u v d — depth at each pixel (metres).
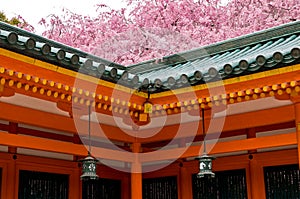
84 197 7.93
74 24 16.94
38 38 6.85
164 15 15.13
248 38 8.27
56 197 7.46
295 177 7.08
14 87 5.50
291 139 6.22
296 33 7.79
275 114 6.49
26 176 7.04
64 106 6.29
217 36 14.78
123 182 8.73
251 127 6.77
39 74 5.32
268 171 7.38
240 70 5.55
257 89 5.69
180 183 8.25
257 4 15.20
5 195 6.66
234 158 7.69
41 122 6.33
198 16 15.54
